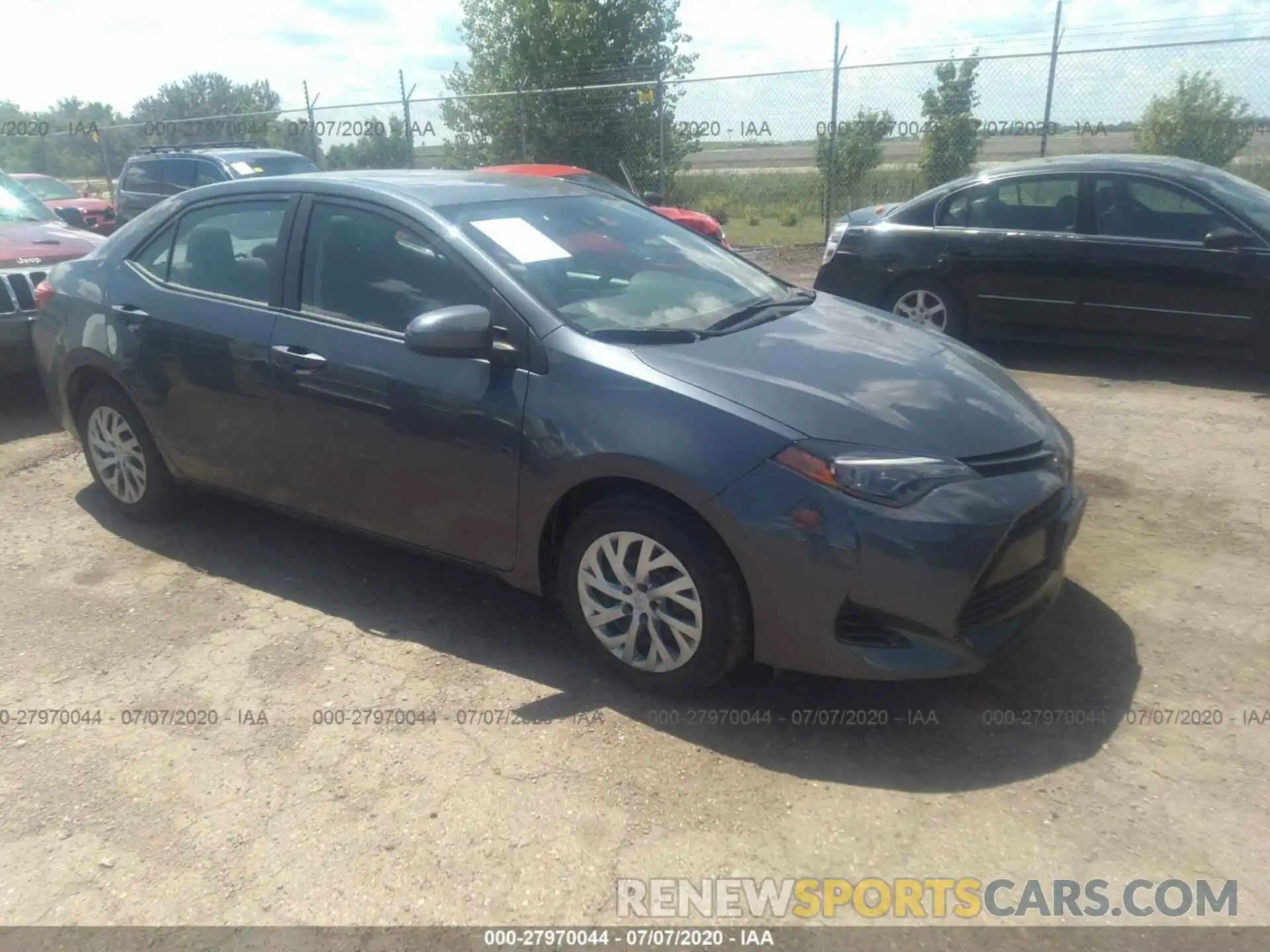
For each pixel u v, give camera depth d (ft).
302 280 12.90
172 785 9.61
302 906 8.11
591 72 58.59
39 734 10.45
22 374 20.97
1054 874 8.25
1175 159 24.12
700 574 10.01
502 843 8.73
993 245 24.49
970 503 9.57
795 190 57.16
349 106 58.49
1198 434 18.92
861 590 9.45
